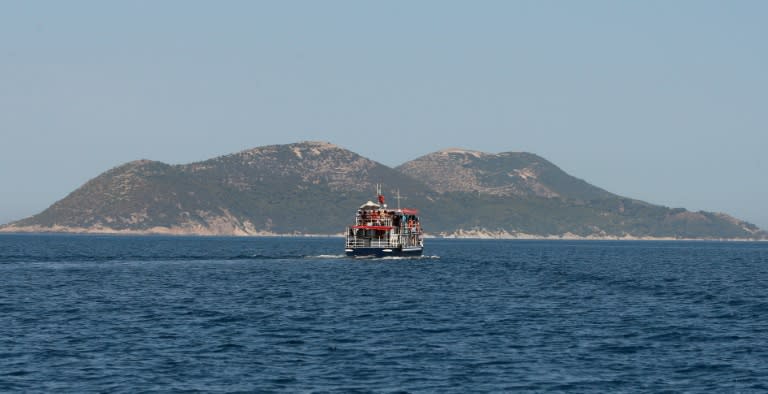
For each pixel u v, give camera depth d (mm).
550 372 111562
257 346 129000
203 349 126000
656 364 117250
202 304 186000
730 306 190875
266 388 101688
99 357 119188
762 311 180250
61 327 147875
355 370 111875
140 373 109062
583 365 116250
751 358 121875
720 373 111625
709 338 139875
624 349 128875
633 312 176875
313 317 164375
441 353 124250
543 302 197125
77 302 188250
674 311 179250
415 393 99812
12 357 118438
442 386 103312
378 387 102562
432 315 169500
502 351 126250
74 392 99250
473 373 110562
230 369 111875
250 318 161875
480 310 179250
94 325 150875
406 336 140000
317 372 110500
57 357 118938
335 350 126125
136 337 136875
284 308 179500
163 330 144875
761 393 101312
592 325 155125
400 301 196750
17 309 174250
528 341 135625
